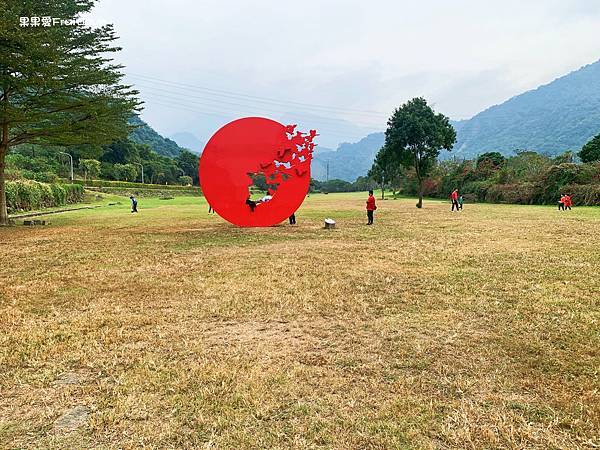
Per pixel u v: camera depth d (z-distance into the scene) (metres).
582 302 6.49
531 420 3.38
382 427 3.28
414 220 21.02
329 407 3.58
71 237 15.16
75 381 4.11
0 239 14.81
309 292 7.23
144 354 4.71
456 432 3.20
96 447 3.07
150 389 3.91
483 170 48.00
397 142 31.25
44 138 21.70
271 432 3.23
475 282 7.86
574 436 3.17
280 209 16.38
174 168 94.88
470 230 16.23
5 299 7.04
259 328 5.54
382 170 57.34
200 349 4.83
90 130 21.00
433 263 9.71
